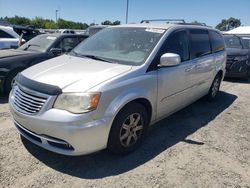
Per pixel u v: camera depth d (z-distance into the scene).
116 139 3.67
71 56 4.58
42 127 3.35
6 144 4.05
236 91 8.25
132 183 3.36
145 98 3.98
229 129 5.18
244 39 10.74
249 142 4.68
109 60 4.20
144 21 5.96
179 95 4.89
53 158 3.76
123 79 3.66
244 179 3.61
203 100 6.84
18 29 14.30
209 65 5.97
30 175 3.38
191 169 3.73
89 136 3.34
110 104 3.46
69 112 3.26
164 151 4.16
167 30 4.63
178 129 5.01
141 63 4.05
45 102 3.33
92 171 3.54
